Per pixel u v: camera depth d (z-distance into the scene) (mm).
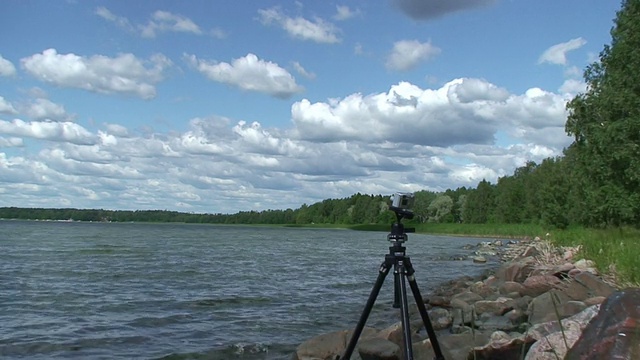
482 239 70750
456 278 21484
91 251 34375
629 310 3973
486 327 9570
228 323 11562
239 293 16188
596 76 26828
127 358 8586
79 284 17531
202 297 15164
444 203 109938
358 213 147375
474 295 13297
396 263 5164
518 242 55719
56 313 12320
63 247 38188
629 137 23750
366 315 5316
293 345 9570
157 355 8789
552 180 47781
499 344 6496
